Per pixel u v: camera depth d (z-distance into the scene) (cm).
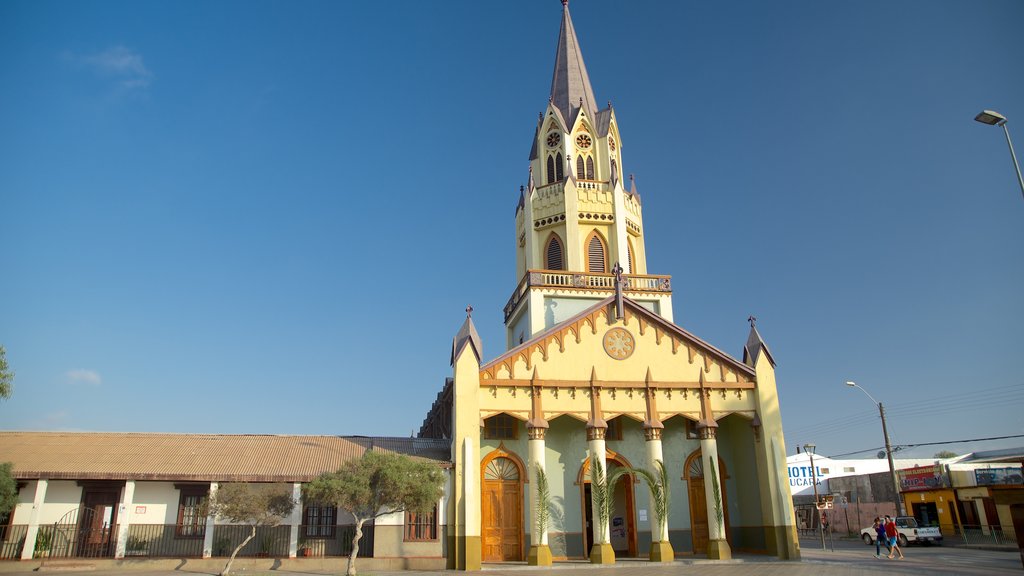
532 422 3512
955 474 5456
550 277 4338
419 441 4025
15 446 3550
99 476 3266
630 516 3862
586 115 5038
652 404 3716
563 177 4841
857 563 3316
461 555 3238
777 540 3594
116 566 3138
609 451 3947
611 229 4709
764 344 3947
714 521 3591
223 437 3894
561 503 3812
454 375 3562
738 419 4084
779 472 3712
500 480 3741
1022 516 2838
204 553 3269
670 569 3103
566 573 3044
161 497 3450
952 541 4984
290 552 3303
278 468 3466
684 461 4012
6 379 2691
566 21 5628
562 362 3688
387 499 2891
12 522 3319
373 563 3259
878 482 6525
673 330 3875
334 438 4016
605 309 3853
